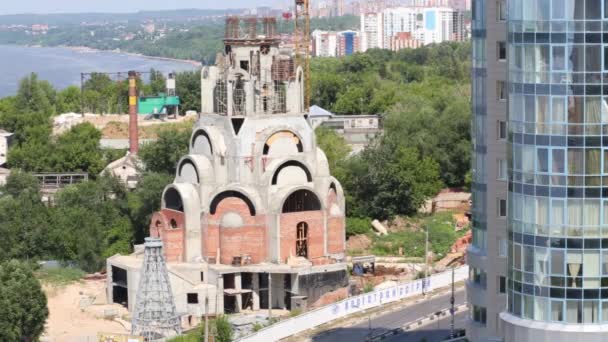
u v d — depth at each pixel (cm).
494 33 14925
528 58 13525
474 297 15512
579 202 13412
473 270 15612
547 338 13488
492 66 14975
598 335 13362
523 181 13662
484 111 15238
